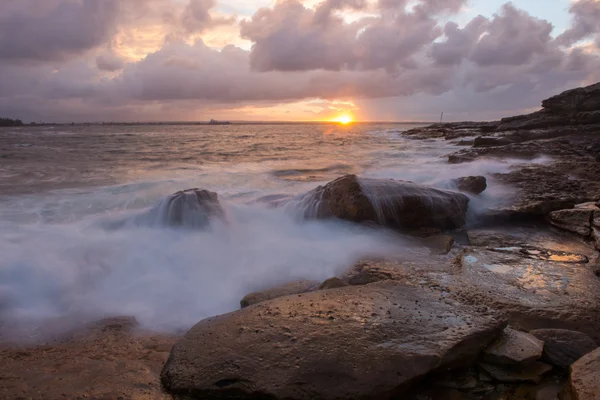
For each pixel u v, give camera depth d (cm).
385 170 1474
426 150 2662
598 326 397
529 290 475
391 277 521
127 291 520
